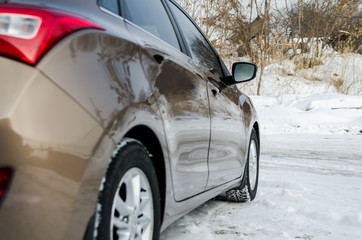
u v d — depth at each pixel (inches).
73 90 48.6
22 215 42.0
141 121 62.2
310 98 546.3
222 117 108.7
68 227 46.6
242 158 133.6
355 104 506.6
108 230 55.0
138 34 74.0
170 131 73.6
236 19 658.2
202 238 100.7
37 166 43.2
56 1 58.0
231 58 647.1
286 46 709.3
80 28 53.1
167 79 75.8
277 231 108.4
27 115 43.4
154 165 74.7
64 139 46.1
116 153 57.4
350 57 698.8
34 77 44.9
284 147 322.3
